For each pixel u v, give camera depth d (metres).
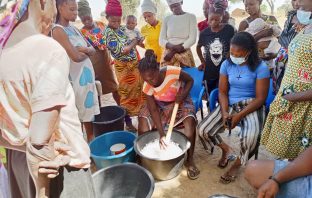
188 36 3.69
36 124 0.97
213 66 3.39
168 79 2.75
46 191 1.11
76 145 1.24
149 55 2.60
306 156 1.50
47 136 0.99
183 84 2.85
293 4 2.75
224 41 3.27
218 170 2.84
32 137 0.98
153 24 4.38
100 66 3.63
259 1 3.33
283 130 2.13
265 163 1.80
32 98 0.98
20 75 0.98
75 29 2.78
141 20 14.58
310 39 1.85
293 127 2.08
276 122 2.18
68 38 2.41
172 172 2.60
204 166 2.91
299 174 1.52
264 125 2.43
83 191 1.35
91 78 2.77
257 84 2.46
